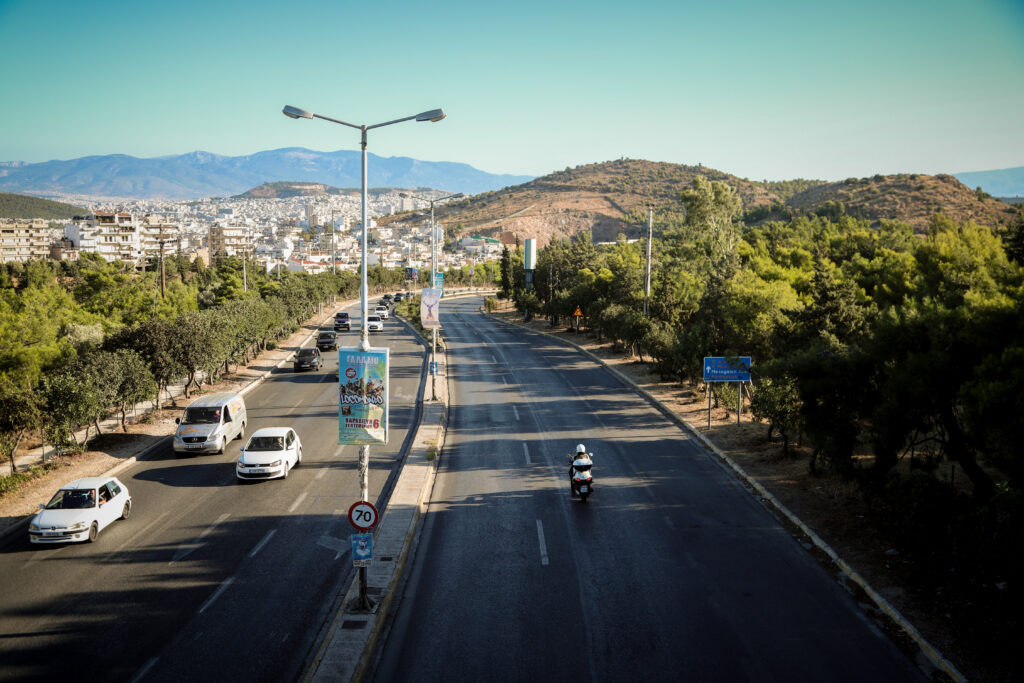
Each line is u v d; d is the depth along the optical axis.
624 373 47.44
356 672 11.28
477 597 14.52
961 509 15.82
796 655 11.91
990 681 10.77
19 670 11.62
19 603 14.38
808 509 19.52
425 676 11.40
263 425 33.31
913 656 11.86
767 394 24.08
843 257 67.31
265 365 53.75
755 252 70.31
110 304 54.50
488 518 19.73
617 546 17.36
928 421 18.41
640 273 64.69
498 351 62.06
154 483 23.66
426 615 13.71
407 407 37.56
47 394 25.45
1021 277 20.14
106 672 11.58
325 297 111.62
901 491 16.39
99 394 27.56
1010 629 12.20
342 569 16.12
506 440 29.55
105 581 15.53
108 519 19.06
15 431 24.23
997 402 14.16
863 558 15.92
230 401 29.95
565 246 112.12
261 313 55.38
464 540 17.97
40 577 15.78
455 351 62.03
